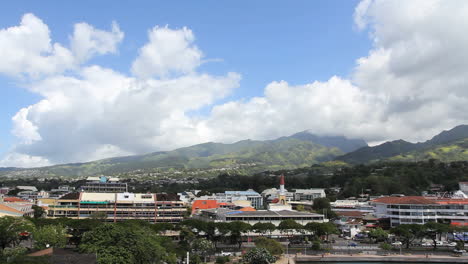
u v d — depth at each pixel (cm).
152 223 19300
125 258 8575
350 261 16350
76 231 15788
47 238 12656
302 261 16300
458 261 16138
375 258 16425
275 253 15800
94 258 9194
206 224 17975
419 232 18262
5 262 9612
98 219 18150
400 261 16312
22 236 14962
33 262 9175
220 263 14288
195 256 13650
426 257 16338
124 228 9769
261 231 18950
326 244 19612
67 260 9200
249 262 14125
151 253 9631
